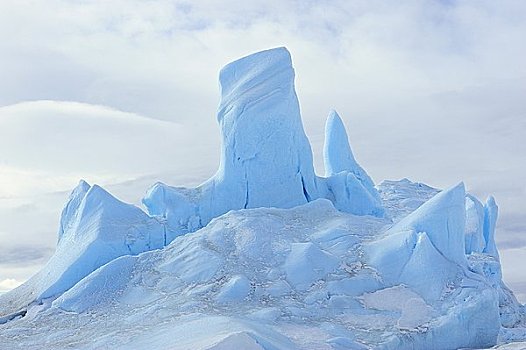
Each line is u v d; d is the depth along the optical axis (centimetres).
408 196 5625
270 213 3712
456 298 2902
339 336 2572
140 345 2431
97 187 3916
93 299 3203
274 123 4053
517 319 3622
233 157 4066
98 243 3578
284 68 4134
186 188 4247
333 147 4741
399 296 2953
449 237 3183
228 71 4266
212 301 2941
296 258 3178
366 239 3403
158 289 3164
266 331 2447
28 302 3506
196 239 3475
